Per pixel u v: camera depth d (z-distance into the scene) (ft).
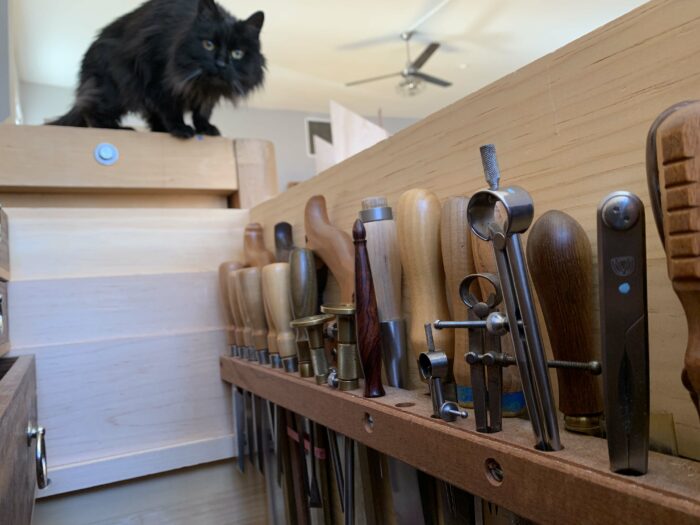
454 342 1.34
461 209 1.29
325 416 1.63
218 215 3.41
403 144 1.77
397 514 1.48
